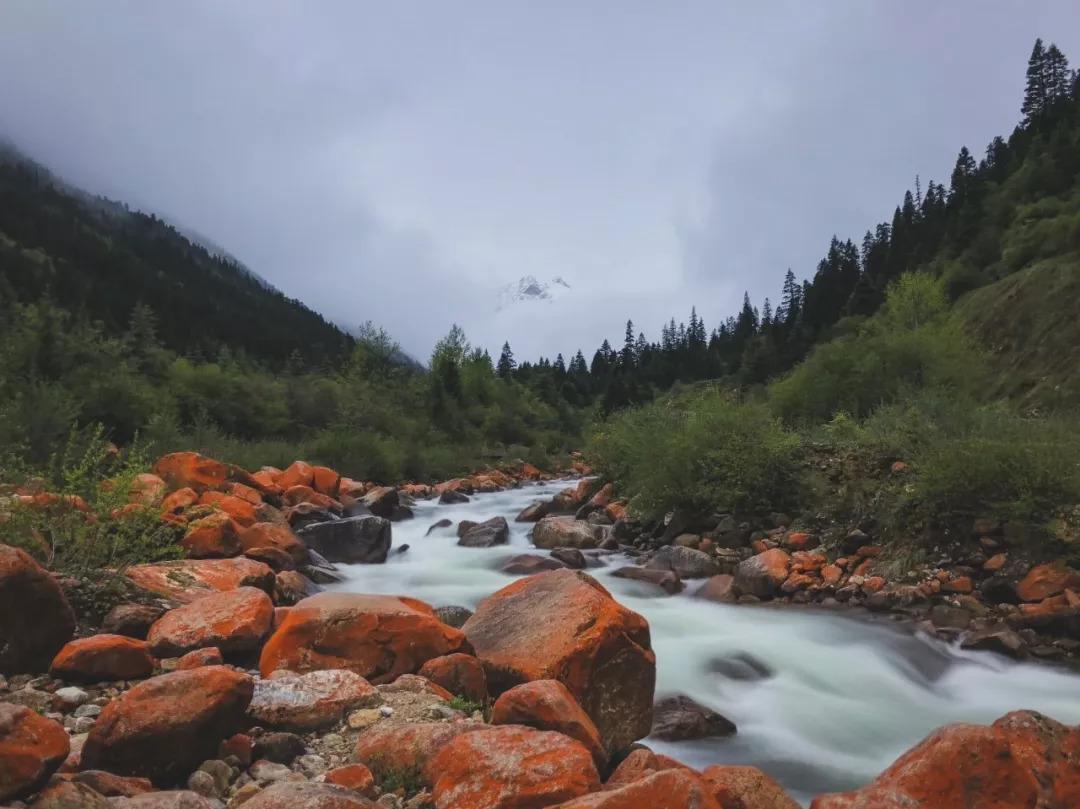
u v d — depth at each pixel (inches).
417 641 203.0
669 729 226.4
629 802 106.7
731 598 398.0
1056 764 152.4
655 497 538.6
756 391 1160.8
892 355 936.9
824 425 746.2
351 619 204.2
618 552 516.7
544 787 120.0
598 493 673.0
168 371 1296.8
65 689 172.4
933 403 532.7
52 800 100.8
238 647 214.8
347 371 1882.4
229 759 142.8
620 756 190.1
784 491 499.5
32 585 185.5
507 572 457.4
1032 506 361.1
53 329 1017.5
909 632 334.0
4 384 762.2
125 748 131.6
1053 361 1631.4
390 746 145.3
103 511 271.4
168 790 124.8
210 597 233.8
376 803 117.5
